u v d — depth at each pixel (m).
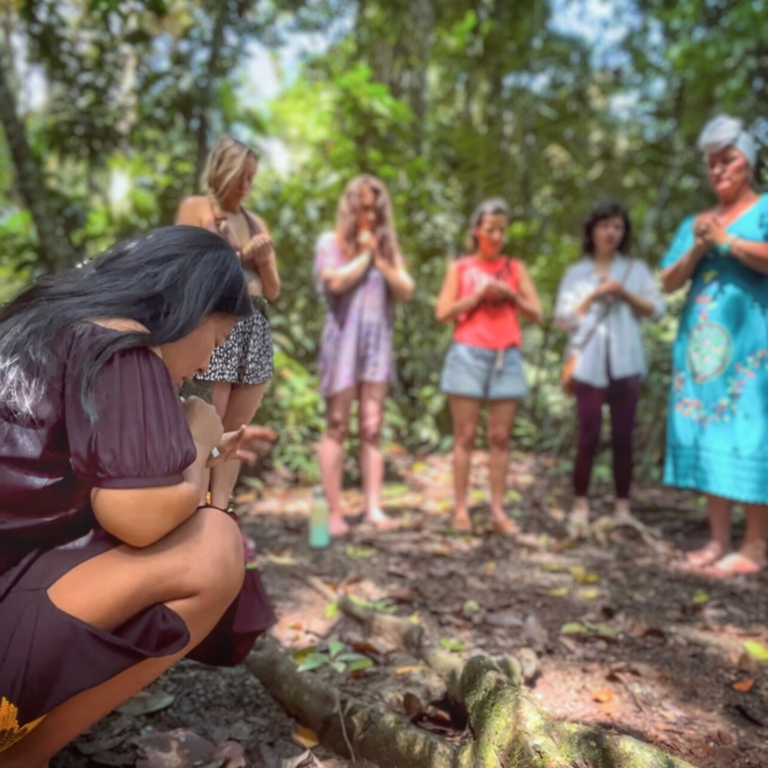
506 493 4.71
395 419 5.43
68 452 1.33
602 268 3.94
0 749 1.34
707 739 1.91
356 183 3.76
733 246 3.09
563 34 8.33
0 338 1.38
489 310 3.80
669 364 5.11
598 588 3.06
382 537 3.71
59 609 1.31
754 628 2.68
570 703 2.08
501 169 6.61
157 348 1.39
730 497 3.17
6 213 7.84
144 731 1.86
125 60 5.99
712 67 6.71
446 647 2.37
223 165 2.36
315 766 1.76
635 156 7.45
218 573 1.44
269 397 4.94
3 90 5.27
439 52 6.98
